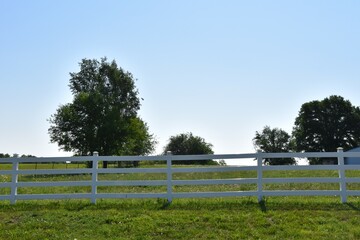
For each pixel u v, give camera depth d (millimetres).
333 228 10555
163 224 11172
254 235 10164
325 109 77062
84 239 10117
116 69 58875
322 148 76625
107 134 52906
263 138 108312
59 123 54594
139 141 61500
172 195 13852
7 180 27016
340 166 13539
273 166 13766
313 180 13617
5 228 11117
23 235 10469
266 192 13625
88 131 52531
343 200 13391
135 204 13641
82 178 27828
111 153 54562
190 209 12734
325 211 12102
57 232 10727
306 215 11703
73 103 55375
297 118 80438
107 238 10188
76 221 11609
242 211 12289
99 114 54375
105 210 12781
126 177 27703
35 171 14336
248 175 28328
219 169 13906
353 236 9945
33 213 12469
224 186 20234
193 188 19406
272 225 10906
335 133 75938
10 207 13555
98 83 58406
